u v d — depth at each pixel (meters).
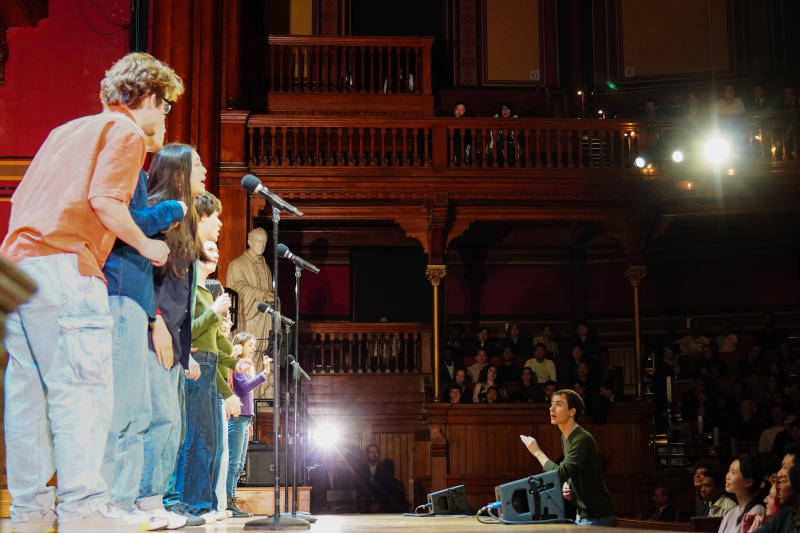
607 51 17.22
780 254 16.27
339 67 15.53
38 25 12.21
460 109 14.77
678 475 12.60
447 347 14.29
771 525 4.85
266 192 4.54
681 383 13.62
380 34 16.92
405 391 13.64
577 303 16.61
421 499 13.11
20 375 2.83
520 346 15.12
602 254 16.69
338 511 12.59
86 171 2.81
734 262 16.34
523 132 13.97
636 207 13.80
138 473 3.14
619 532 3.41
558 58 17.27
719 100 15.52
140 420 3.13
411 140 14.16
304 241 15.98
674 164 13.58
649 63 17.06
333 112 14.58
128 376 3.02
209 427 4.45
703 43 16.92
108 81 3.12
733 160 13.43
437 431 12.73
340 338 13.74
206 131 12.87
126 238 2.81
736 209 13.97
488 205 13.95
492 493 12.62
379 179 13.33
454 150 14.00
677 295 16.41
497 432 12.84
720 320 16.22
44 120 11.96
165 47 12.77
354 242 16.09
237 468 6.61
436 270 13.73
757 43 16.73
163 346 3.41
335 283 16.06
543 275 16.72
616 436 12.86
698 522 6.12
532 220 14.11
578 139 13.71
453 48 17.11
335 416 13.43
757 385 13.34
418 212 13.91
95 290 2.77
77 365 2.71
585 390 13.12
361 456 13.28
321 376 13.55
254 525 3.69
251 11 16.53
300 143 13.93
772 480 5.76
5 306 1.74
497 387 13.27
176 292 3.43
